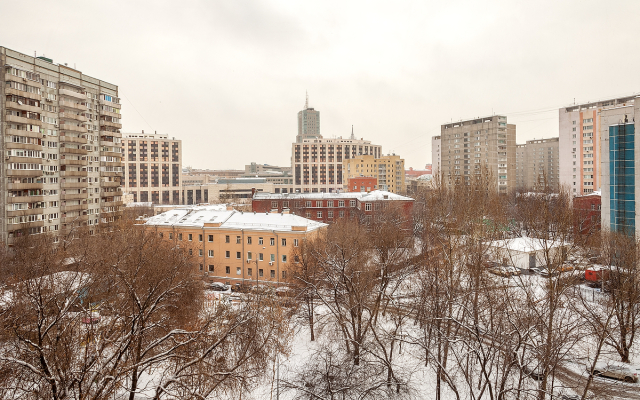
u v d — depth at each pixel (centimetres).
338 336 4172
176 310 4188
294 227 6450
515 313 3206
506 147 13950
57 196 7906
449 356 4056
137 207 13125
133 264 3831
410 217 9038
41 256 4906
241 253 6719
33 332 2775
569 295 4094
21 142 7081
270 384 3528
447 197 5891
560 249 3725
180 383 2741
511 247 6228
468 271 4197
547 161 17500
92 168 8888
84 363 2494
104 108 9206
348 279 3753
